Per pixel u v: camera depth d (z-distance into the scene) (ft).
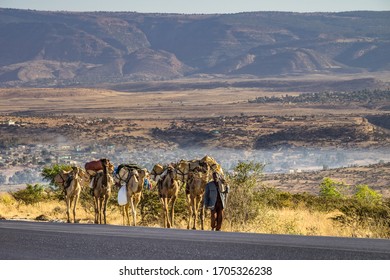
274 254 67.82
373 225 136.05
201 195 131.23
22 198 227.61
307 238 81.15
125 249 71.92
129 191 138.51
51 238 81.51
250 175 150.00
